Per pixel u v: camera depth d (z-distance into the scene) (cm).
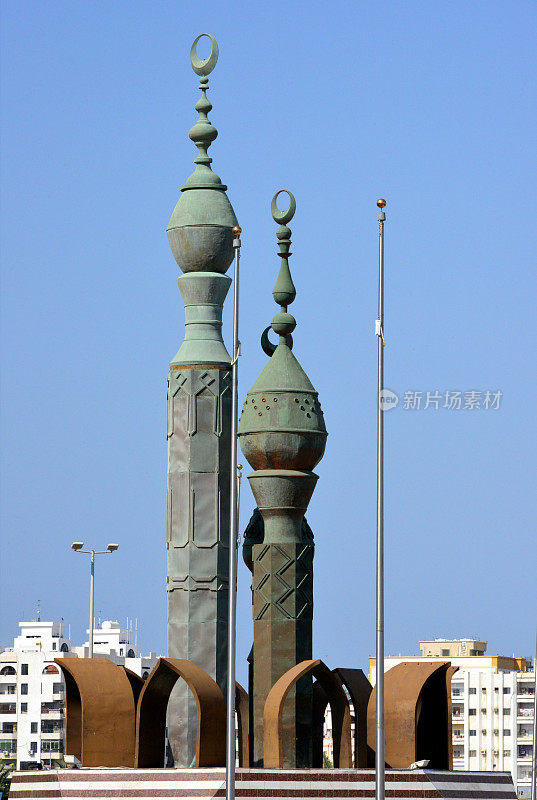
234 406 7438
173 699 7975
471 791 7850
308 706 7794
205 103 8638
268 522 8106
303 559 8062
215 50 8656
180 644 8181
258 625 8025
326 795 7450
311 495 8150
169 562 8300
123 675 7956
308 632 8038
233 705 7131
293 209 8425
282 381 8188
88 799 7512
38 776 7681
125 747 7838
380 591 7044
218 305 8506
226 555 8275
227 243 8475
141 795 7425
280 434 8062
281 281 8381
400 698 7931
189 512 8262
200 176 8544
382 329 7250
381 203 7381
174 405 8394
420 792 7650
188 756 7912
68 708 8088
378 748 6900
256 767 7775
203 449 8319
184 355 8412
